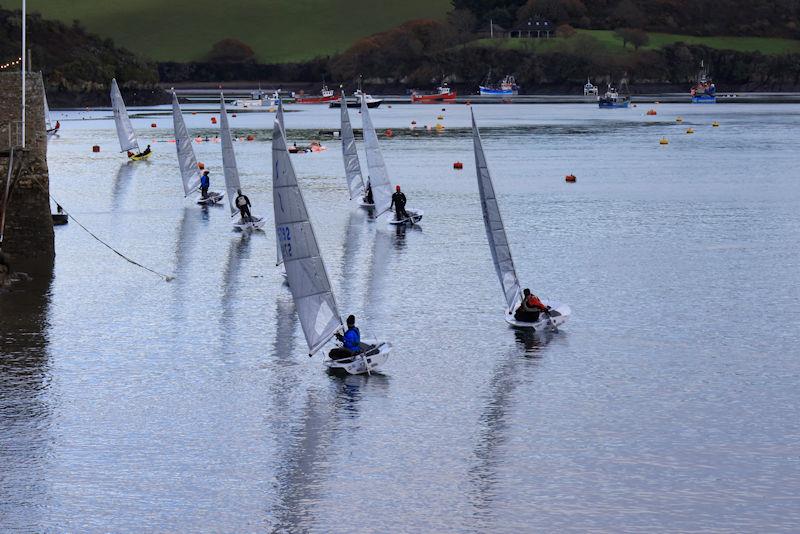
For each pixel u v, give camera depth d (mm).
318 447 83312
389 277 145250
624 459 80500
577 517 70875
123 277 145750
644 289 137125
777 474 77500
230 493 75062
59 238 177500
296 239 101250
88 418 89562
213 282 143000
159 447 83250
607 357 106750
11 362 104938
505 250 120250
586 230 185250
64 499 74062
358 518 71125
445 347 110500
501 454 81688
